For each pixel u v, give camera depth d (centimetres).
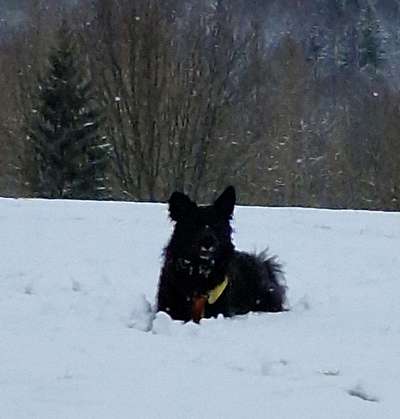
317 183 4806
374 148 4972
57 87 4247
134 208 2011
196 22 4134
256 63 4234
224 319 770
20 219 1662
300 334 712
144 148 4097
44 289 902
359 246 1509
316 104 5197
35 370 533
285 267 1216
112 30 4103
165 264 809
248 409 469
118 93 4125
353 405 488
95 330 680
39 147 4297
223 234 804
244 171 4356
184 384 515
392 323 797
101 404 461
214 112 4091
